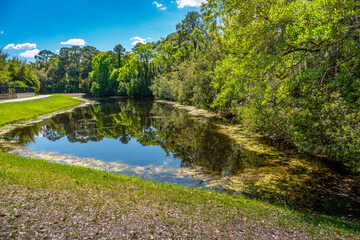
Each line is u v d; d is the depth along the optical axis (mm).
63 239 5160
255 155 15617
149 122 30766
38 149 17766
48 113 37875
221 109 28172
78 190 8320
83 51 132250
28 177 9047
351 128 9391
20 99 44781
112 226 5965
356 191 10125
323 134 10719
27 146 18469
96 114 38750
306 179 11547
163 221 6504
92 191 8398
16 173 9344
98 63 86375
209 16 30891
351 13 7672
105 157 16078
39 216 6051
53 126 27531
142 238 5523
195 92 34688
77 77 102438
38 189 7898
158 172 13070
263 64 10188
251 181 11555
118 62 95250
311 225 6852
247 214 7492
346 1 7539
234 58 12742
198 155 16281
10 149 17219
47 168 10992
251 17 10766
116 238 5426
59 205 6844
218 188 10789
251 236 6008
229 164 14211
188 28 74188
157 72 81562
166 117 34594
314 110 10211
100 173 11211
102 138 22312
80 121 31656
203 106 33594
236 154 16047
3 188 7566
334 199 9492
